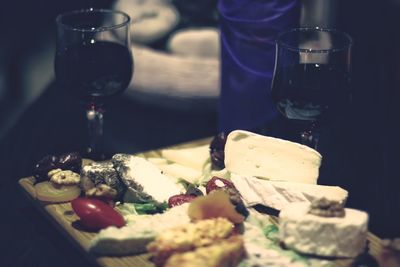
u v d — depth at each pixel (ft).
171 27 4.02
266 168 2.93
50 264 2.78
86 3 4.71
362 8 4.81
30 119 3.65
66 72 3.04
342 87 2.87
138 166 2.90
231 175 2.92
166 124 3.67
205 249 2.41
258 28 3.15
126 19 3.15
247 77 3.22
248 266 2.47
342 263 2.53
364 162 3.57
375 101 4.06
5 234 2.93
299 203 2.65
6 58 4.61
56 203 2.89
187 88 3.51
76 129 3.58
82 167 2.97
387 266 2.52
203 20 4.12
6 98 4.44
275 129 3.30
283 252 2.56
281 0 3.14
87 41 3.03
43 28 4.85
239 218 2.64
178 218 2.66
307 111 2.86
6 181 3.25
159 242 2.46
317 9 4.36
